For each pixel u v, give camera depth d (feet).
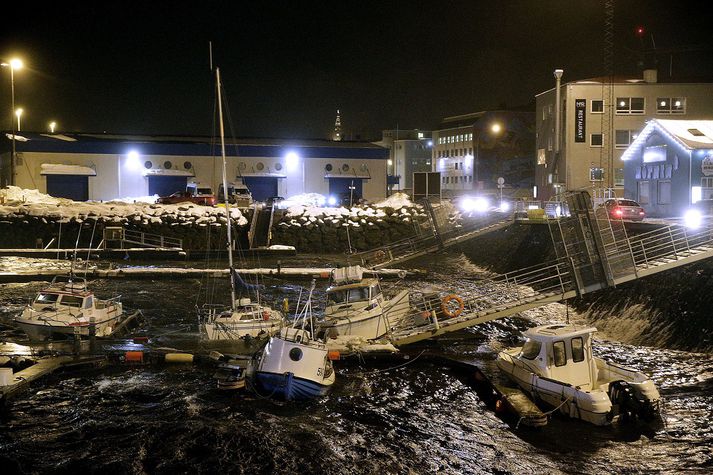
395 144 494.59
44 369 74.08
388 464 55.42
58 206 194.90
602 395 61.62
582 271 85.76
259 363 69.10
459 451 57.77
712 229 93.50
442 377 76.28
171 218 192.44
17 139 228.63
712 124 157.89
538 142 253.24
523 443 59.21
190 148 249.96
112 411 65.21
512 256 146.61
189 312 109.60
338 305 91.20
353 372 77.61
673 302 88.17
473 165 390.01
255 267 160.66
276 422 63.00
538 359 67.31
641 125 212.64
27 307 91.81
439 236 154.61
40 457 55.83
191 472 53.93
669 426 61.46
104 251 171.12
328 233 200.03
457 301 91.40
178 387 71.72
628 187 169.58
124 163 244.01
